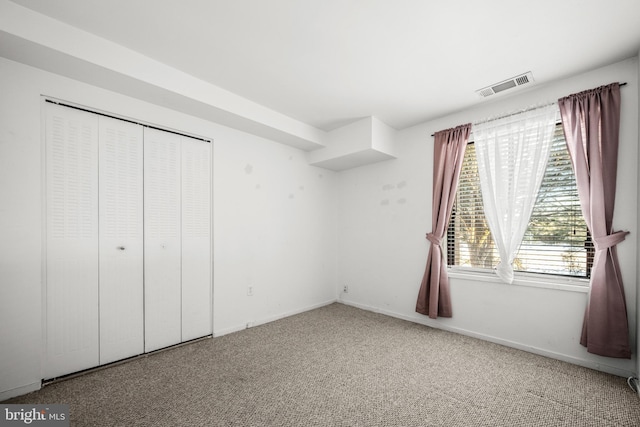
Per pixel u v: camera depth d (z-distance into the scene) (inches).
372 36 71.9
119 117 89.2
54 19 66.1
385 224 144.1
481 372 83.4
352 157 138.4
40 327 73.4
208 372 82.7
